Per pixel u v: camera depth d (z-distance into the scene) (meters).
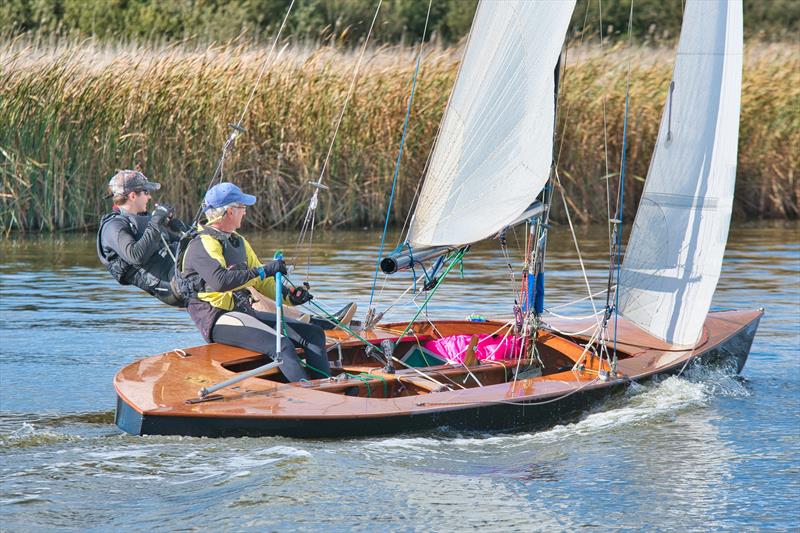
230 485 20.47
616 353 29.22
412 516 19.41
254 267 26.20
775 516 19.78
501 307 41.62
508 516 19.58
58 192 66.94
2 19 103.88
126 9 111.25
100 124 67.75
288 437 22.66
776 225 77.50
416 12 123.38
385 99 72.81
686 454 23.23
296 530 18.70
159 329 37.69
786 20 143.00
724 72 28.47
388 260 26.88
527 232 28.53
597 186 77.75
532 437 24.23
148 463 21.53
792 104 83.50
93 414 26.31
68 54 69.19
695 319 28.73
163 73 68.75
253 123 70.44
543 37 26.39
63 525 18.78
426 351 29.78
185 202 69.25
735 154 28.23
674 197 29.12
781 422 25.77
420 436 23.38
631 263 29.94
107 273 51.28
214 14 111.25
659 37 120.75
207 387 23.62
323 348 26.75
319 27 113.62
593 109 77.31
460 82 26.75
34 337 35.97
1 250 59.06
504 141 26.69
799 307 41.84
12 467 21.53
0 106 65.56
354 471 21.31
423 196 27.45
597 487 21.11
